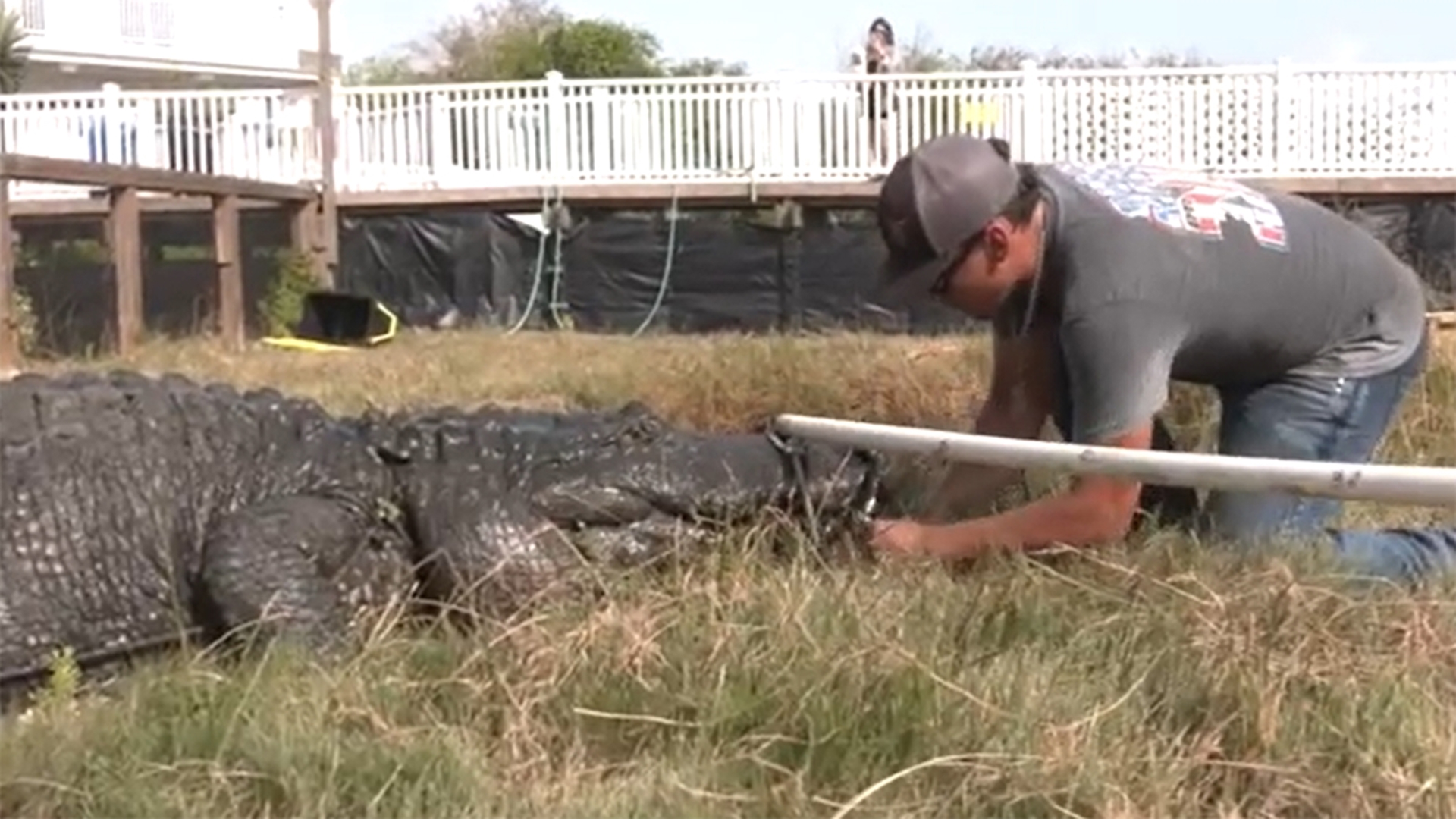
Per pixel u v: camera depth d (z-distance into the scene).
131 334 14.39
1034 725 3.62
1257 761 3.55
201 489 4.92
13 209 16.50
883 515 5.07
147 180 14.38
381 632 4.40
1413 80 16.80
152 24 29.89
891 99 17.61
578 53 42.91
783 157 17.64
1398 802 3.41
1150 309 4.42
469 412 5.30
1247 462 4.28
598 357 12.20
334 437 5.07
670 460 4.91
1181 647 3.91
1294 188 16.81
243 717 3.75
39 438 4.87
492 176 18.03
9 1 27.59
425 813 3.44
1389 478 4.16
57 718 3.94
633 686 3.88
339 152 17.98
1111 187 4.55
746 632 4.00
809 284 17.02
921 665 3.77
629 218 17.34
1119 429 4.42
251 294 16.58
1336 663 3.82
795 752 3.65
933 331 15.98
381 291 17.80
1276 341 4.76
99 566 4.79
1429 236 16.64
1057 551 4.50
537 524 4.85
